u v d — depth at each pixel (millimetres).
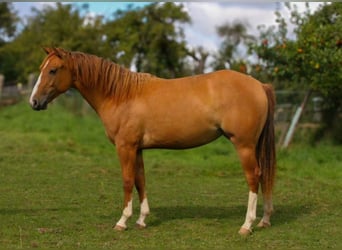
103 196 8219
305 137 14727
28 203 7625
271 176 6164
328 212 7207
